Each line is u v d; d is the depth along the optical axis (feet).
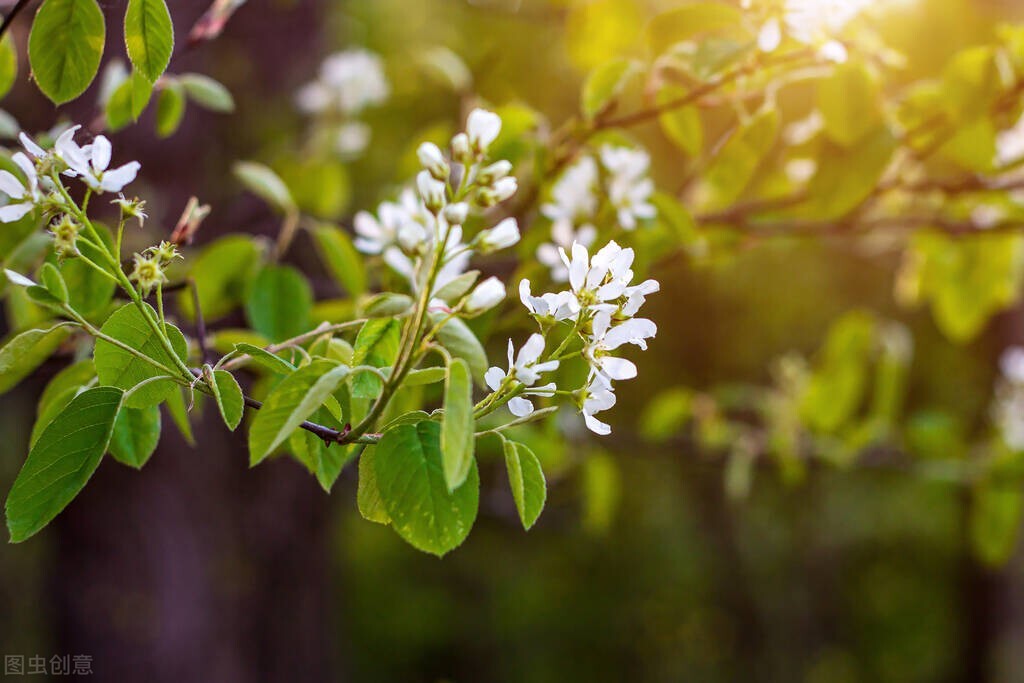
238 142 5.41
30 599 10.27
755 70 2.15
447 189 1.68
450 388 1.56
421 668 12.40
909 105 2.32
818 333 10.09
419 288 1.72
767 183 2.76
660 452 3.87
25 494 1.65
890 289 9.82
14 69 2.06
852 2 2.11
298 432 1.81
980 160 2.31
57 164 1.68
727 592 11.79
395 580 12.51
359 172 6.79
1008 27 2.31
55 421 1.65
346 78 3.70
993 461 3.45
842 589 11.73
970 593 7.20
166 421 3.91
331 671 6.26
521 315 2.20
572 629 12.20
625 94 2.30
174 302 2.56
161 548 4.99
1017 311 5.72
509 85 3.48
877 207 2.87
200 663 5.16
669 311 10.19
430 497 1.65
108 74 2.23
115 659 4.93
